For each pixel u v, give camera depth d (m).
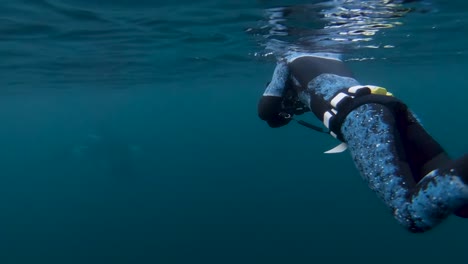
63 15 8.55
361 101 2.42
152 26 10.02
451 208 1.89
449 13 10.00
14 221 42.00
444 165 2.00
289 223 27.97
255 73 23.91
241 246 24.30
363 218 27.36
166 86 30.38
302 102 3.15
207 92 39.66
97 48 12.61
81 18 8.87
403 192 2.07
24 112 48.69
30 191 74.50
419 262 20.42
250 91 40.97
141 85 28.06
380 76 31.45
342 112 2.48
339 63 3.15
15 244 31.70
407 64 23.92
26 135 160.00
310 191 40.69
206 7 8.20
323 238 24.42
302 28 10.02
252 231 26.95
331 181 46.69
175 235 27.92
